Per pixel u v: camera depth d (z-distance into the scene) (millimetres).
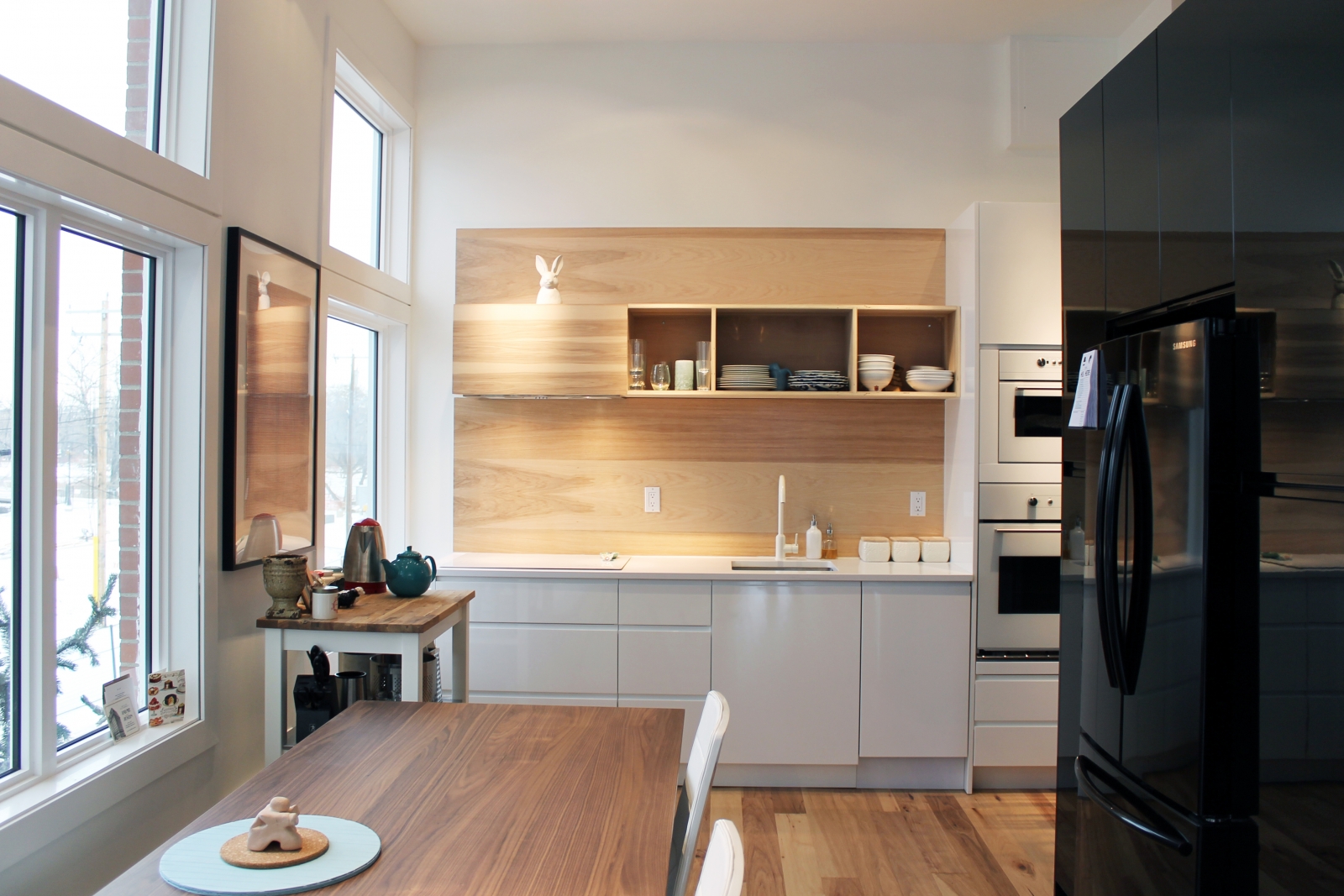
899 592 3326
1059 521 3324
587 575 3385
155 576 2244
